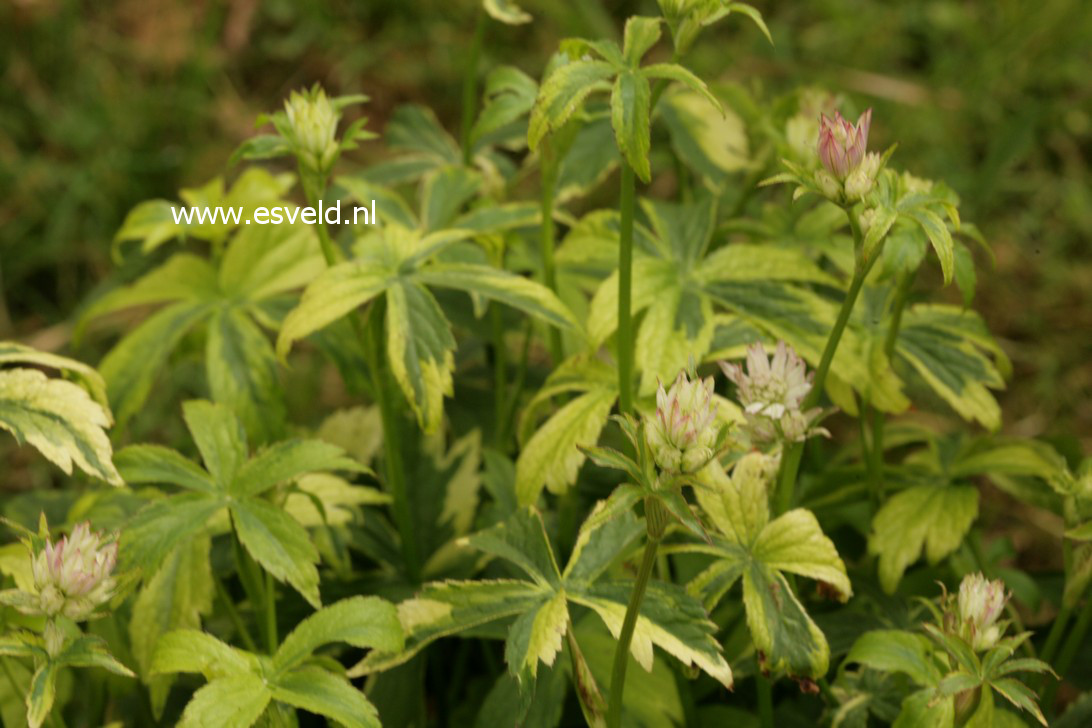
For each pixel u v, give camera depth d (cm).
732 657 87
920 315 90
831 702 84
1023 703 77
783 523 80
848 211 78
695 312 86
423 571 91
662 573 85
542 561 80
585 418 84
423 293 84
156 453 82
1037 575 93
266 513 81
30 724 75
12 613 81
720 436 73
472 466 94
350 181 94
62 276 143
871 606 88
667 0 78
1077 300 139
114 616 86
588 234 90
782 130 95
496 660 93
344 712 77
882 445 92
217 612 90
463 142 98
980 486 118
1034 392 129
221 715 76
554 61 81
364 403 121
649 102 78
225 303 92
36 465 124
